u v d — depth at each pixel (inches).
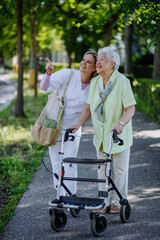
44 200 207.3
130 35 857.5
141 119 504.1
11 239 159.5
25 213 189.3
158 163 277.9
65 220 167.5
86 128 446.0
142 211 187.3
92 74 184.4
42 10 717.3
